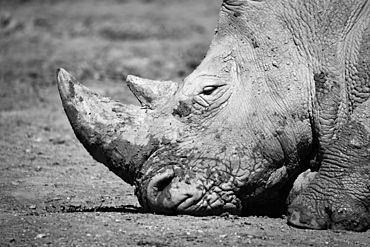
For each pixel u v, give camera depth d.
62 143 34.84
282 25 20.98
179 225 19.45
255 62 20.84
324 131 20.28
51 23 78.31
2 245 18.30
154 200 19.83
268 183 20.36
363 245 18.23
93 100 20.30
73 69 55.62
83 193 25.44
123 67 55.62
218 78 20.78
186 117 20.39
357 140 19.89
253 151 20.17
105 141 20.00
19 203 23.89
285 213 21.03
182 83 20.83
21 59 61.28
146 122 20.31
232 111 20.47
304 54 20.75
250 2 21.14
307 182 20.69
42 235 18.89
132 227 19.44
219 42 21.38
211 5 89.81
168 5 90.75
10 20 78.00
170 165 19.77
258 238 18.66
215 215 20.17
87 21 78.31
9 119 40.31
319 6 20.89
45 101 45.66
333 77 20.47
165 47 64.00
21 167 29.73
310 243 18.31
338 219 19.38
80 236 18.81
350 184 19.62
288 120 20.42
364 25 20.73
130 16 82.00
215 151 19.97
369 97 20.25
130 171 20.11
